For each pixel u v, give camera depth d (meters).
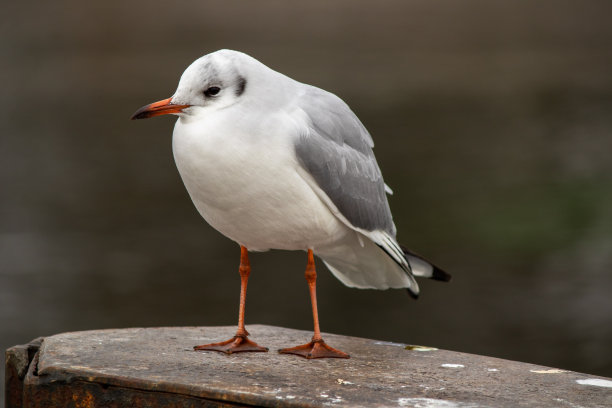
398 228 19.56
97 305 14.72
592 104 37.97
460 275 16.23
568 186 23.30
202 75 5.53
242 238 6.05
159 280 16.19
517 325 13.66
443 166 26.19
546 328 13.46
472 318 14.01
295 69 45.47
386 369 5.73
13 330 13.53
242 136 5.50
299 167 5.68
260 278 16.58
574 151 28.30
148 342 6.26
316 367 5.71
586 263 16.69
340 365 5.79
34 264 17.03
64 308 14.52
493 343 12.94
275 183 5.61
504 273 16.31
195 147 5.52
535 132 32.00
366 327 13.77
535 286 15.55
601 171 25.03
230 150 5.48
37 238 19.06
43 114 35.84
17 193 23.30
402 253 6.57
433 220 20.11
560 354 12.40
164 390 5.16
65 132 32.38
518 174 24.92
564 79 45.06
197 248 18.56
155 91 39.97
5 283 15.90
